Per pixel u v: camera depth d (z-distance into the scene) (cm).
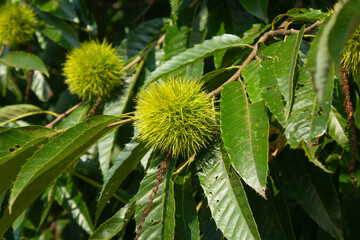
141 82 58
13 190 42
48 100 71
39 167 43
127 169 47
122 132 61
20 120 67
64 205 62
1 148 48
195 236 45
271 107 42
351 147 40
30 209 63
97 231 47
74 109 58
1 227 47
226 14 57
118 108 56
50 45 69
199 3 58
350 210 55
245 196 42
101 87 55
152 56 58
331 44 33
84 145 46
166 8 74
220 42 48
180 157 47
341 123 44
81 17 65
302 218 56
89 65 54
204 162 44
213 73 46
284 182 51
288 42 43
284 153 51
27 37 65
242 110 42
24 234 62
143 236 44
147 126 44
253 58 45
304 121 40
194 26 58
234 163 41
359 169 53
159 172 43
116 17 94
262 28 50
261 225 47
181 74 53
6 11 64
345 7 33
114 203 61
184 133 43
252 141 41
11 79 71
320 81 30
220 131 44
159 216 44
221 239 48
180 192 46
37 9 66
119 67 56
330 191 50
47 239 68
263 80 43
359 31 42
